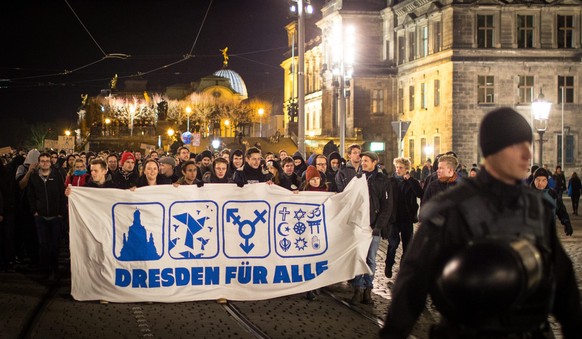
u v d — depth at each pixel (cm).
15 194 1859
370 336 1091
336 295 1463
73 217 1342
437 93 7006
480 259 402
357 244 1386
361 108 7950
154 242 1350
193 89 13675
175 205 1364
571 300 449
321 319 1220
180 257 1355
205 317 1227
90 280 1343
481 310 403
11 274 1745
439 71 6912
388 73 7919
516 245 409
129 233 1348
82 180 1708
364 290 1378
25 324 1180
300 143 3347
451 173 1409
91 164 1520
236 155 1753
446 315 425
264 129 12531
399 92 7875
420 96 7319
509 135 437
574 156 6712
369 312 1289
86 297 1339
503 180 442
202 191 1372
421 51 7362
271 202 1388
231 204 1378
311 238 1389
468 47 6675
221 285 1365
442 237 440
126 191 1352
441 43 6894
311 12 3391
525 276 399
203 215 1369
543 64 6700
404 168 1567
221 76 13100
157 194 1360
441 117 6881
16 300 1391
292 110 5831
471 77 6688
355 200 1396
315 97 9394
